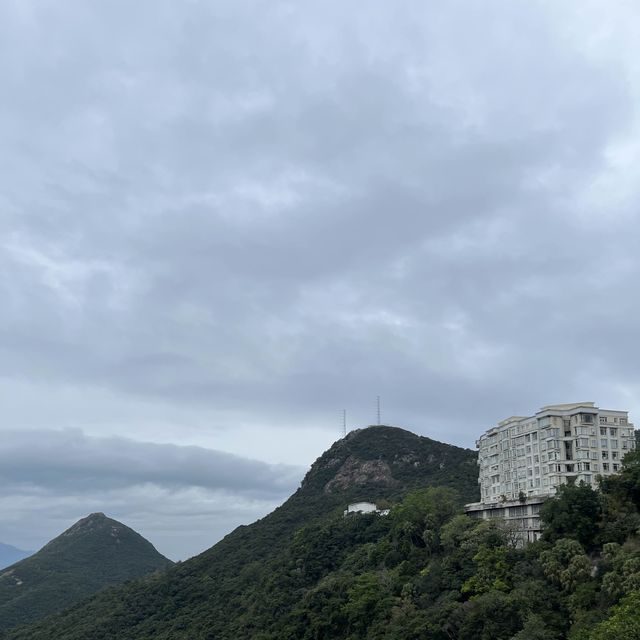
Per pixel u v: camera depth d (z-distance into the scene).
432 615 123.62
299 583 187.25
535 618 106.69
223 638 175.50
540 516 140.00
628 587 102.38
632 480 131.00
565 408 172.12
